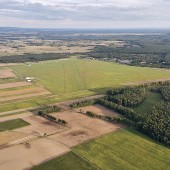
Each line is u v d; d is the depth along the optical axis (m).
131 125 176.12
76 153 138.75
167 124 167.12
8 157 133.88
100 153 139.75
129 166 128.88
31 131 165.75
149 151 143.12
